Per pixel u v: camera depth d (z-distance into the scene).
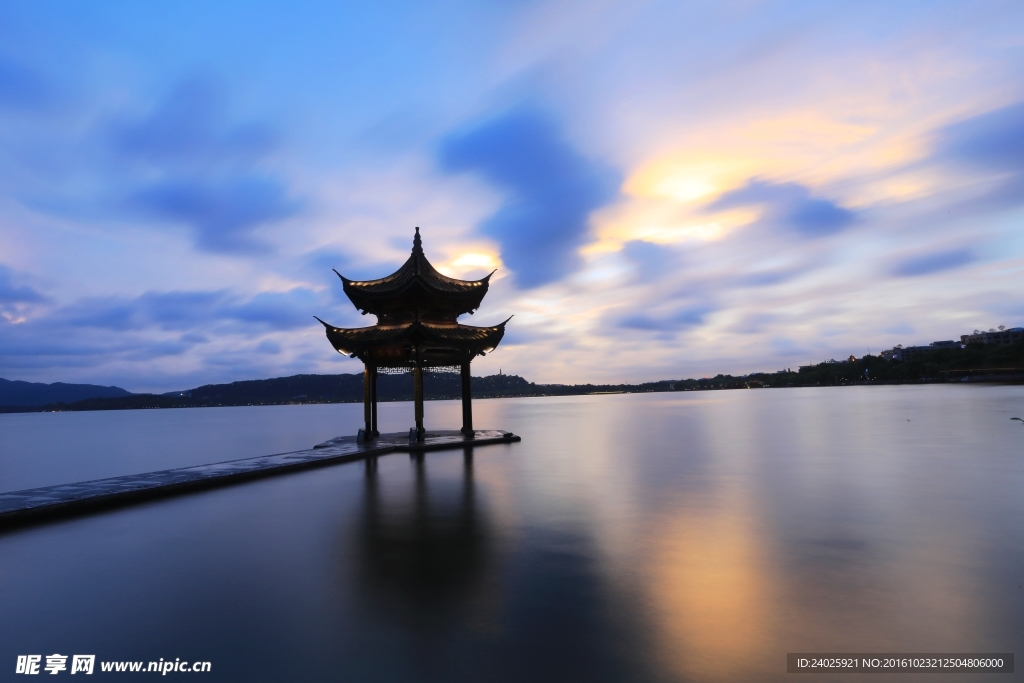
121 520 13.01
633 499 14.95
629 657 6.16
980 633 6.67
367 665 6.07
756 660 6.07
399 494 16.02
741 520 12.40
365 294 29.62
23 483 32.34
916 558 9.49
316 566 9.45
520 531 11.63
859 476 18.28
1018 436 30.48
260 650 6.46
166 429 95.38
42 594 8.31
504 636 6.71
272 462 21.23
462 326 31.67
